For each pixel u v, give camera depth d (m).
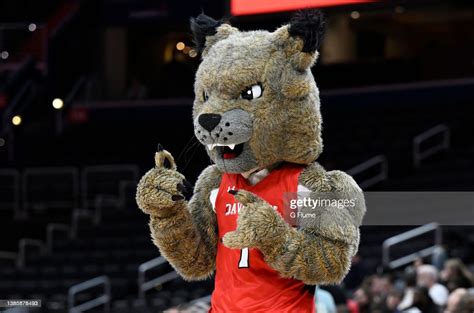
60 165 26.41
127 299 19.67
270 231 4.99
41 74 27.73
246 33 5.49
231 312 5.34
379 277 13.40
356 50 28.73
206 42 5.60
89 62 28.86
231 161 5.29
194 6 26.59
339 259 5.12
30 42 28.91
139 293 19.42
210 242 5.57
